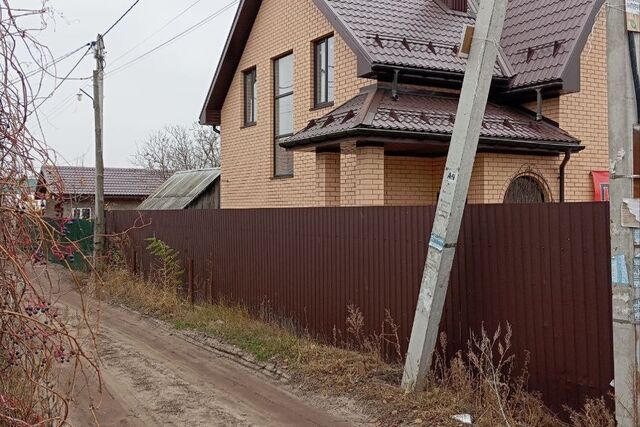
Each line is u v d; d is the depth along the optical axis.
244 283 10.34
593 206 4.97
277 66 13.98
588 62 10.85
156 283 13.20
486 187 9.75
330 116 9.92
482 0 5.68
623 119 4.42
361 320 7.45
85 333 9.41
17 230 3.53
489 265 5.84
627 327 4.42
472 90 5.67
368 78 9.98
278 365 7.50
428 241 6.64
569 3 11.25
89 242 16.73
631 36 4.43
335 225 8.05
